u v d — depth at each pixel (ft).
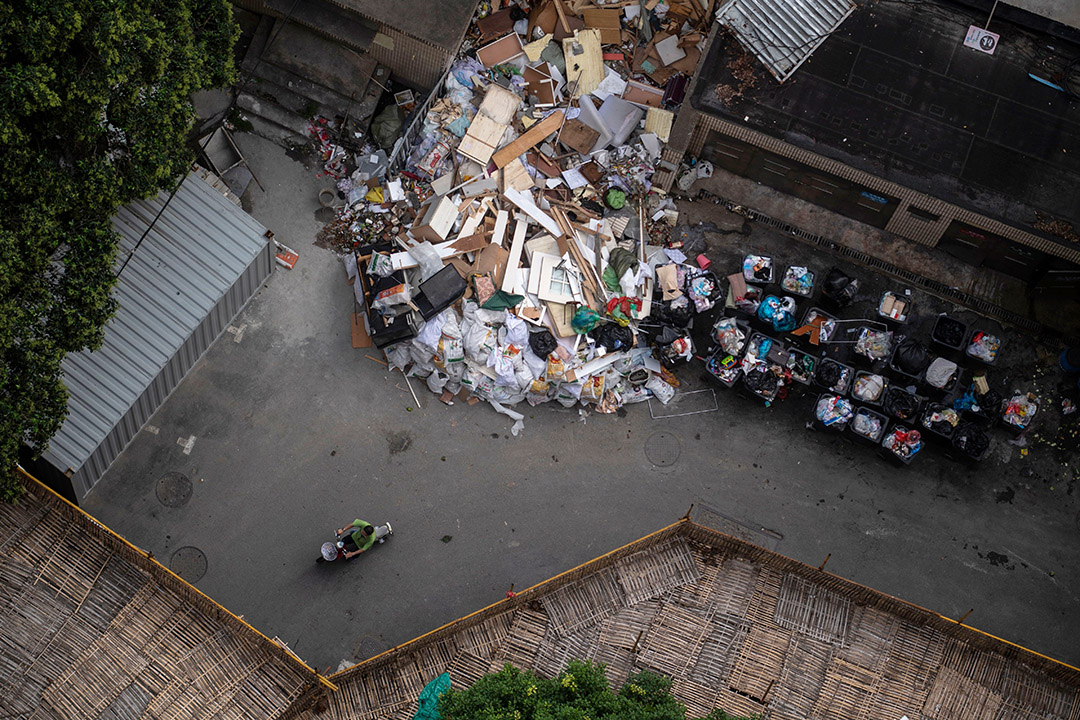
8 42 67.26
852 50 92.22
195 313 88.07
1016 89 92.02
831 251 97.66
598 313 92.58
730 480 92.84
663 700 68.80
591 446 93.09
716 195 98.02
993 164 90.33
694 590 75.77
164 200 88.53
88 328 74.79
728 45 92.43
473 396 93.30
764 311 93.25
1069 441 94.32
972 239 93.45
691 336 95.25
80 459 84.89
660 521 91.81
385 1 92.68
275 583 89.20
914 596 90.79
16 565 73.82
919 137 90.74
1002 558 91.76
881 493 92.89
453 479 91.86
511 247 93.20
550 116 96.27
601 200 96.63
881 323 94.79
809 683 73.61
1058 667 74.08
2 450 71.05
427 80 96.89
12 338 69.51
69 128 72.33
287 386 93.04
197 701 72.33
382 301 90.27
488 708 66.39
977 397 92.73
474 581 89.92
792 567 76.18
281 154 97.66
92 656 72.43
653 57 99.19
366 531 87.97
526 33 99.96
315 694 73.31
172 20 77.25
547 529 91.25
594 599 75.61
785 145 90.48
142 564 75.05
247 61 96.07
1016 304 96.27
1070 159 90.68
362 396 93.20
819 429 93.35
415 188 96.73
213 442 91.40
